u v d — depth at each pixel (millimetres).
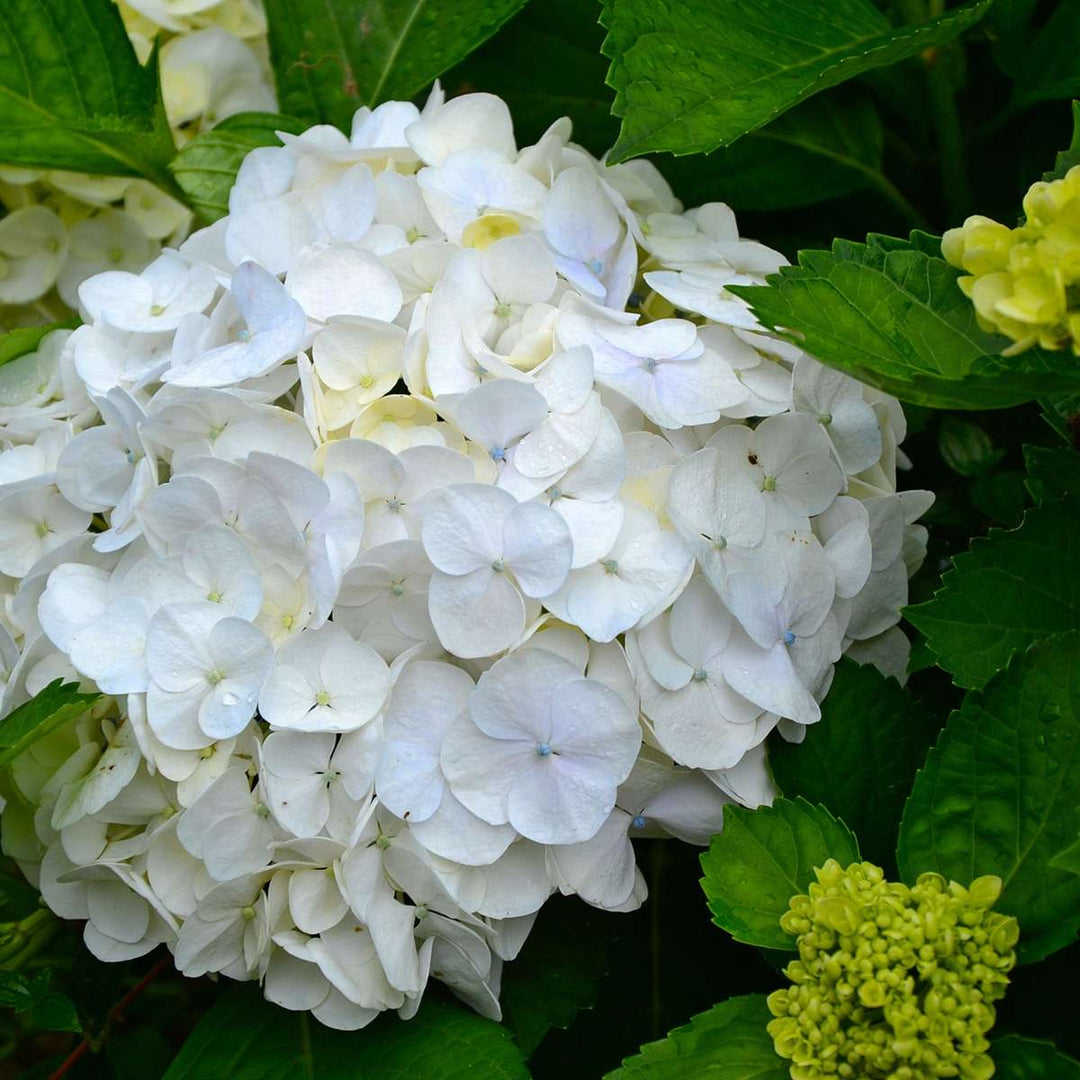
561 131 663
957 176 727
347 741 589
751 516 612
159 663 589
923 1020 536
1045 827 565
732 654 610
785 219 752
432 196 640
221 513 599
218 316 633
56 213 748
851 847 587
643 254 664
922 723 628
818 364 626
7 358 686
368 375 615
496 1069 602
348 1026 610
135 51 723
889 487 644
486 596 590
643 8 635
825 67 645
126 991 714
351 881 588
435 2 729
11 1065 782
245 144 717
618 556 602
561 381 606
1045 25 703
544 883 605
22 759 636
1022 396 551
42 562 622
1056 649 573
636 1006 682
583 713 592
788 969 558
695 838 626
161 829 598
